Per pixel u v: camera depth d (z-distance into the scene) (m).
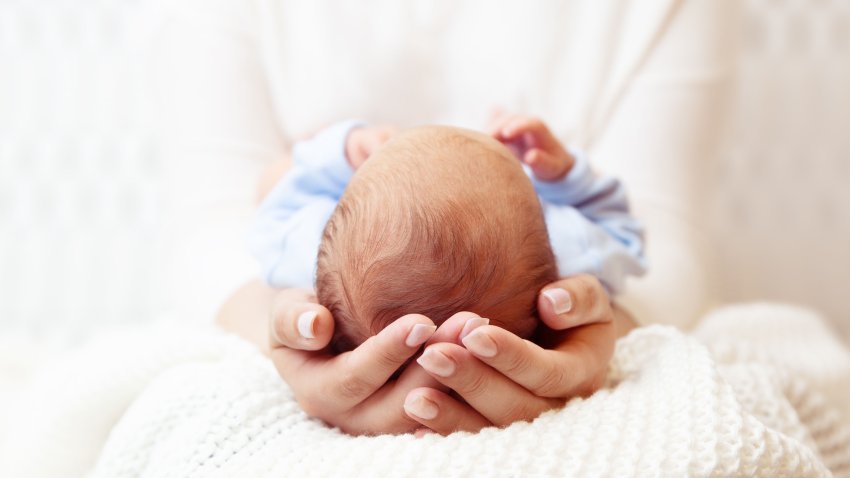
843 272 1.97
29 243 1.96
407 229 0.61
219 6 1.32
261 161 1.33
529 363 0.59
